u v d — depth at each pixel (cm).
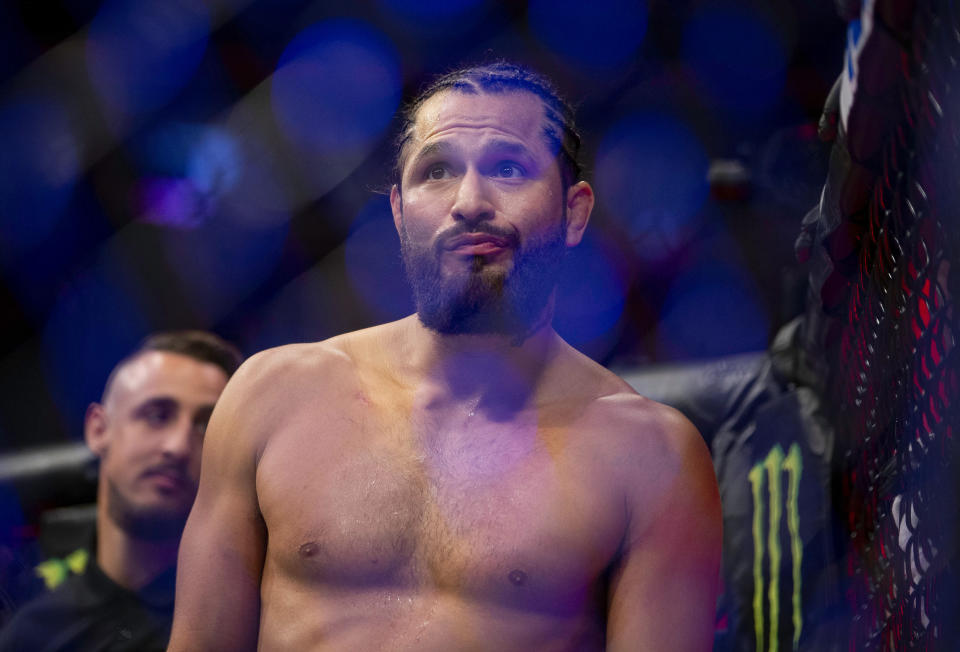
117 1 1661
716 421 1017
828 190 567
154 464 942
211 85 1703
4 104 1662
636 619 516
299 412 561
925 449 454
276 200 1705
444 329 557
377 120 1689
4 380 1744
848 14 456
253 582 548
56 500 1232
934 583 441
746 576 911
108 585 952
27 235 1688
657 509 536
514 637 502
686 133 1642
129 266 1734
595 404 567
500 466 538
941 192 403
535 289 558
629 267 1589
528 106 584
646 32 1647
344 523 523
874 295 550
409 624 504
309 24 1667
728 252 1529
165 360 966
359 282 1738
